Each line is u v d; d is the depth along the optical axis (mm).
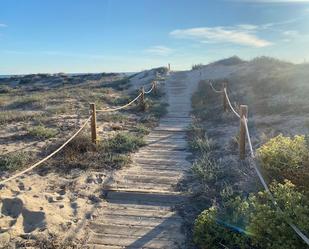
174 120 16656
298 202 5348
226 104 16359
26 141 11570
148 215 7078
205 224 6020
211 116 16078
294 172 6793
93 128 10938
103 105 20109
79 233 6387
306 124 11273
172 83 31062
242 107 9477
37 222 6660
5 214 6848
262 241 5270
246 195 7504
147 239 6246
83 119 15094
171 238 6273
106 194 8000
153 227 6637
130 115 17453
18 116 15109
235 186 8031
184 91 26875
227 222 6020
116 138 11930
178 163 10125
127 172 9367
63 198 7703
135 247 6016
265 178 7105
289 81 18391
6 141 11594
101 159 10031
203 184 8383
